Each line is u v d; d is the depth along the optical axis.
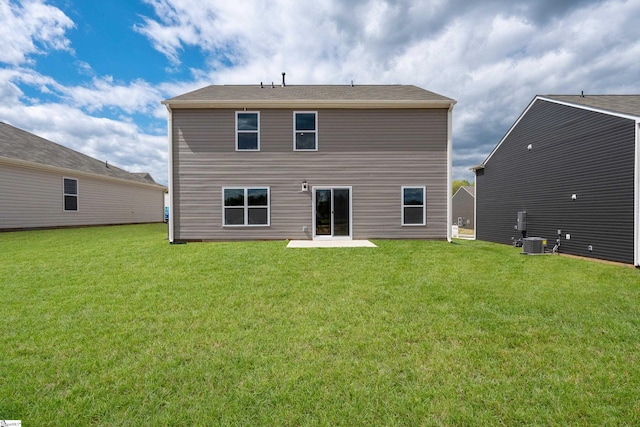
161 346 2.98
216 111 10.78
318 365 2.64
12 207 13.30
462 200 29.58
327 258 7.31
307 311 3.93
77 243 9.76
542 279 5.66
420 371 2.55
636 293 4.80
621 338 3.17
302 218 10.92
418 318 3.70
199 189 10.73
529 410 2.09
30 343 3.02
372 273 5.91
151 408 2.11
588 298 4.52
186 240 10.65
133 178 21.80
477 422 1.99
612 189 7.99
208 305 4.15
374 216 10.98
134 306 4.10
